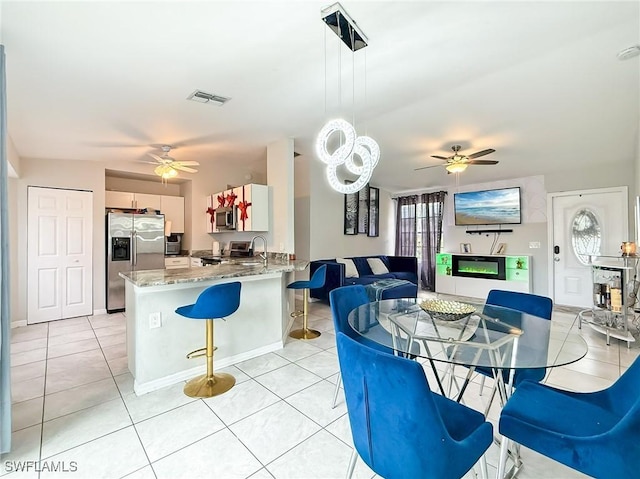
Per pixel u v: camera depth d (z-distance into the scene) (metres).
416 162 4.95
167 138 3.80
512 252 5.78
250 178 6.16
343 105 2.90
